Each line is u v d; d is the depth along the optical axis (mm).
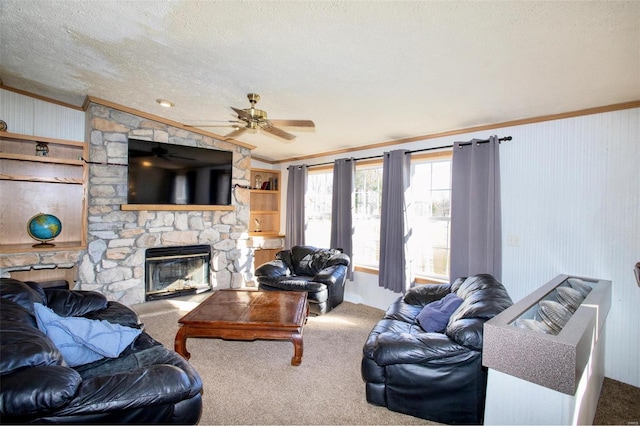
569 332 1520
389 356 1979
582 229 2723
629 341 2504
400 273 3885
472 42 1811
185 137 4434
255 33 1914
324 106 3051
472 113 2988
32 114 3656
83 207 3717
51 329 1697
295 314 2797
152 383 1375
